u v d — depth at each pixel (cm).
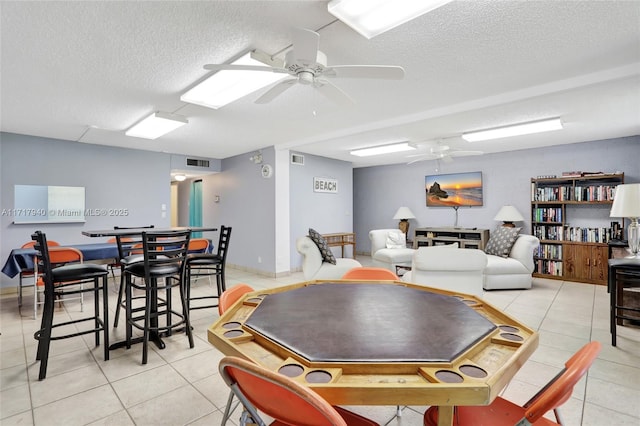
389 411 201
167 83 285
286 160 591
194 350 282
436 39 218
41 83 285
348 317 150
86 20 193
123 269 326
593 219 526
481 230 611
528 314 368
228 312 154
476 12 188
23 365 252
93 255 406
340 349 115
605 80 268
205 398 210
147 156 605
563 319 351
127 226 579
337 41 219
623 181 482
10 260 375
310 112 373
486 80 288
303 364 107
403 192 766
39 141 495
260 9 185
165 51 231
